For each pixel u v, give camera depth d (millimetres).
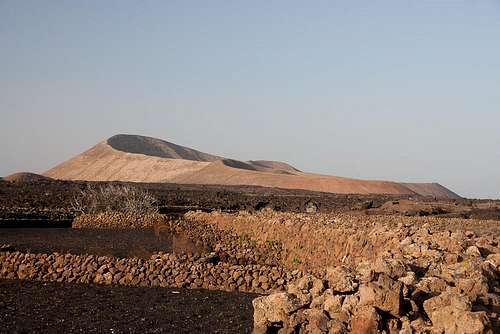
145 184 131125
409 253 14047
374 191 164875
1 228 42656
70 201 64938
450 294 9789
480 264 11484
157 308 16141
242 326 14070
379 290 9812
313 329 10055
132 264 20156
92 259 20656
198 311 15703
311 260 22594
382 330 9609
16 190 77375
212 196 86812
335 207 69125
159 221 41812
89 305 16578
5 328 14148
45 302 16984
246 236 30703
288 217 30797
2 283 19922
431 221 34781
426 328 9406
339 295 10445
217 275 19188
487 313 9688
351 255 19234
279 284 18469
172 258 20672
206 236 32688
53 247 29766
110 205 51688
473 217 47406
